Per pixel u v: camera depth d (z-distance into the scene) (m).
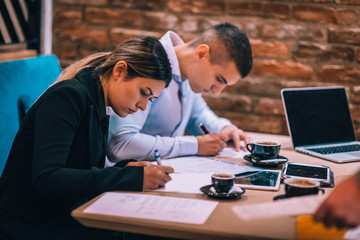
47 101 1.29
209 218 1.08
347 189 0.89
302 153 1.78
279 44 2.69
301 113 1.87
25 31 2.25
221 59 1.78
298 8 2.63
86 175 1.25
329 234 1.00
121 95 1.39
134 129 1.71
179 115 1.99
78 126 1.33
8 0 2.18
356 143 1.92
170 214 1.10
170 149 1.69
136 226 1.07
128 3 2.82
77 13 2.89
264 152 1.58
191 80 1.90
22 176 1.31
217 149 1.73
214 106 2.84
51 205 1.32
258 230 1.02
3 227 1.25
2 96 1.68
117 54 1.40
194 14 2.75
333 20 2.60
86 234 1.29
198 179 1.39
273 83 2.73
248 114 2.80
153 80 1.37
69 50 2.94
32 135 1.33
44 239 1.26
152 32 2.82
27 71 1.85
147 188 1.30
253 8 2.68
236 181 1.37
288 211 0.91
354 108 2.65
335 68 2.64
